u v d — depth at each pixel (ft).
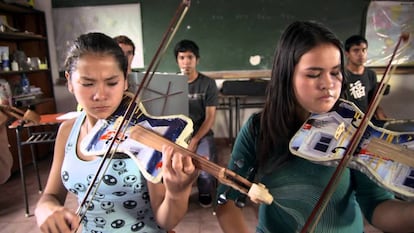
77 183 2.35
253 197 1.65
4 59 9.41
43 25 11.53
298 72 1.97
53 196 2.56
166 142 1.92
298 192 2.17
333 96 1.93
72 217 1.98
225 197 2.27
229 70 11.68
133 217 2.40
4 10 10.57
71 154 2.40
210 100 7.14
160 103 5.05
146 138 2.01
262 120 2.36
